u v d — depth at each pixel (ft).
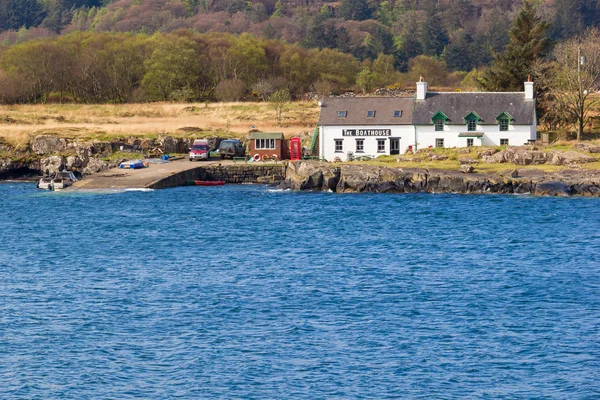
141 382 433.89
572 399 414.82
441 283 599.16
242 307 544.62
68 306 549.95
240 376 440.04
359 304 549.13
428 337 489.26
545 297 562.25
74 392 423.23
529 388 425.69
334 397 418.10
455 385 429.38
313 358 461.37
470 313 529.86
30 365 453.58
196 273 635.25
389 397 418.10
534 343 479.00
